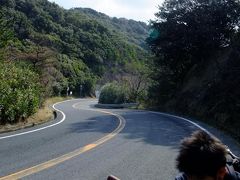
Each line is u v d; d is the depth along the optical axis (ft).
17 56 114.83
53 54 126.52
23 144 41.60
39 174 27.96
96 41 343.46
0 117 56.13
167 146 42.24
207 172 6.61
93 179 26.86
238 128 59.11
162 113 101.14
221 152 6.73
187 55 117.39
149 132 55.06
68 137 47.93
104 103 178.91
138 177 27.76
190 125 66.39
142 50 420.36
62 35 315.17
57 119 74.49
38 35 227.61
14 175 27.40
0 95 56.08
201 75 109.29
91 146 41.11
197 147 6.75
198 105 93.30
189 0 111.14
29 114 65.10
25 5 291.38
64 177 27.27
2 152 36.60
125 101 177.06
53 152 37.09
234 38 100.63
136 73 205.05
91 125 63.72
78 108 134.21
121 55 361.10
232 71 82.28
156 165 31.89
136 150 39.22
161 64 124.67
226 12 106.11
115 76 317.22
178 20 110.93
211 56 111.24
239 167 9.11
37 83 74.79
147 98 154.92
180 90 118.73
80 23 359.87
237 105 69.92
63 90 253.24
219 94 83.82
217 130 59.47
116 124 66.44
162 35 114.32
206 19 106.52
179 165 6.84
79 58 320.91
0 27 70.85
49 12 330.34
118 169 30.22
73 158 34.30
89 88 298.56
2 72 62.23
